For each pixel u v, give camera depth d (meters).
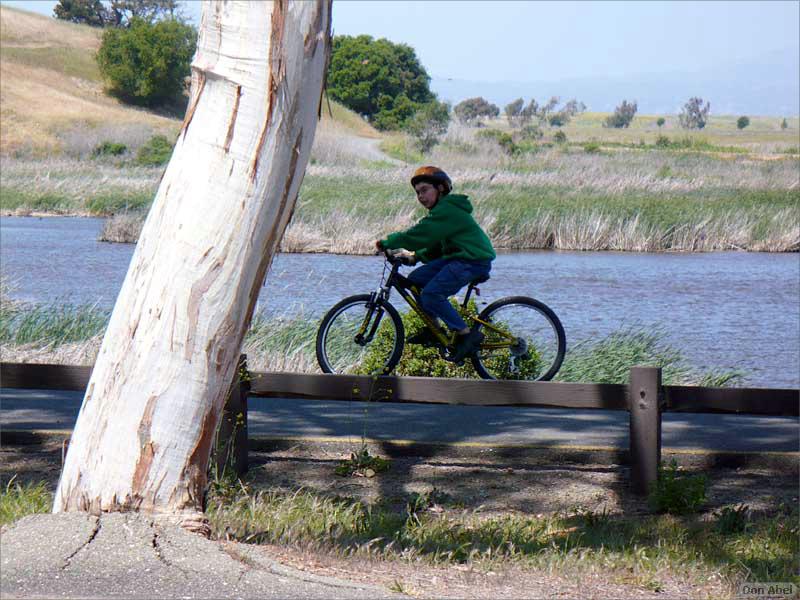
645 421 14.25
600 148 143.62
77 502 9.12
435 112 131.50
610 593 9.65
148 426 8.97
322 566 9.49
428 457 16.20
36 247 54.38
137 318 8.91
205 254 8.70
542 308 17.44
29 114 136.62
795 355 28.61
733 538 12.23
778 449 16.06
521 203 64.75
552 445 16.20
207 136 8.60
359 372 19.30
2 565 8.11
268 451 16.34
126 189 81.25
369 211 61.66
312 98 8.71
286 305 34.94
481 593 9.14
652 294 40.41
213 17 8.47
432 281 16.69
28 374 14.91
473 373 20.44
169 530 8.86
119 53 167.62
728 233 59.97
